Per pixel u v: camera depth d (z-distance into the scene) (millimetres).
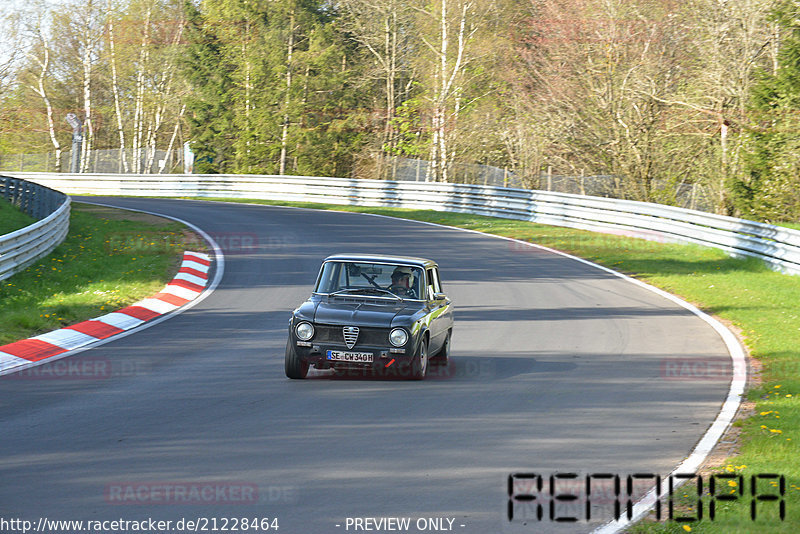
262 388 21500
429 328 23234
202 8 149375
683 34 84250
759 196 65562
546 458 16109
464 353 26703
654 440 17500
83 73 149250
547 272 44969
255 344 27312
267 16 137875
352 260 24672
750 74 73750
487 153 112312
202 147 141375
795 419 18766
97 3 142625
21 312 30016
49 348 25984
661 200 79188
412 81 127500
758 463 15773
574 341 28688
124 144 159250
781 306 35438
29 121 153375
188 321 31234
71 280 38156
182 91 142000
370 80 131875
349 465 15383
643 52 82125
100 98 159000
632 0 83938
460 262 47469
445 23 106750
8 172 109312
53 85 151875
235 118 139125
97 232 54719
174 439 16766
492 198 72812
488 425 18406
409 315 22625
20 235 38375
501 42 113375
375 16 124750
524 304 35875
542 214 67938
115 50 144750
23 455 15531
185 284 39000
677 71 85438
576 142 86938
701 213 53531
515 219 70500
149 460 15383
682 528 12516
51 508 12883
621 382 22891
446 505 13445
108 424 17766
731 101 73875
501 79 114625
